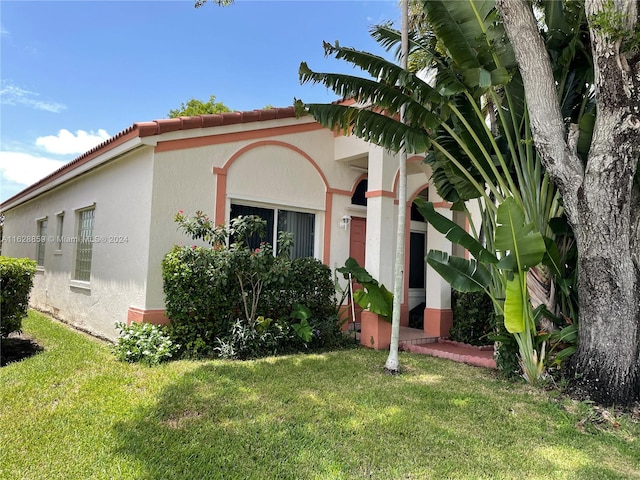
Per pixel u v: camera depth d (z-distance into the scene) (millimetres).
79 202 10070
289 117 8531
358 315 9547
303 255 9016
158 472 3090
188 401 4484
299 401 4629
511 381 5766
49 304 11641
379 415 4332
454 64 5723
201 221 6555
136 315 6867
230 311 6801
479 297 8656
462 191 6484
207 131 7395
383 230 8258
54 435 3652
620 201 4676
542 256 5020
